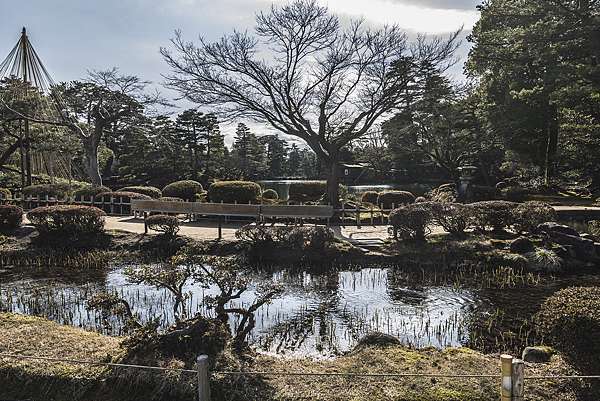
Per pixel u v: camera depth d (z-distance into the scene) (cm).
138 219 1627
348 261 1079
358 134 1736
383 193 1742
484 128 2242
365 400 371
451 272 1012
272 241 1135
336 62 1645
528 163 2403
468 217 1193
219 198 1631
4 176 2389
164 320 692
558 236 1104
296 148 4912
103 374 411
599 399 373
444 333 650
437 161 2389
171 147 3019
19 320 551
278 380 404
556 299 434
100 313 709
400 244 1141
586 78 1494
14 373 420
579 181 2153
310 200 1886
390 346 497
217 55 1619
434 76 1683
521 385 324
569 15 1507
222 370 407
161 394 390
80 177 2958
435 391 382
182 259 503
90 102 2358
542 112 2078
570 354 402
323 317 721
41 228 1255
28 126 2180
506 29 1684
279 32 1625
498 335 640
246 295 838
